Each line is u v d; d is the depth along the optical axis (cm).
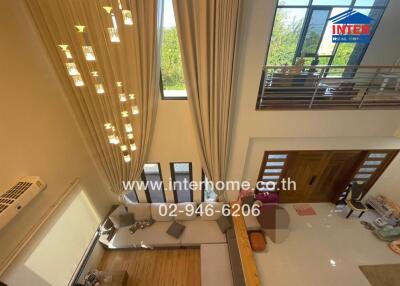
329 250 441
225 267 384
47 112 288
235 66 316
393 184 502
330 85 404
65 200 315
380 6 408
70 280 318
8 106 229
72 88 317
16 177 236
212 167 421
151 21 275
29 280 246
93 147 380
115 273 372
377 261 422
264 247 433
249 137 402
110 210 471
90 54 186
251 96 353
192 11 278
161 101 357
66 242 316
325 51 445
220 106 347
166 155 422
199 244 438
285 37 425
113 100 332
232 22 274
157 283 389
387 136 394
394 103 371
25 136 250
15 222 232
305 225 493
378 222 483
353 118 371
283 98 385
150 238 441
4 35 229
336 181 516
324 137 423
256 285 351
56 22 264
